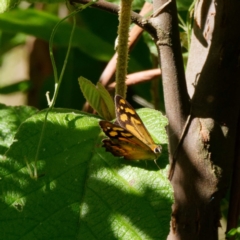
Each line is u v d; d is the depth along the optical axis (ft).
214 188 3.13
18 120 3.40
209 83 3.14
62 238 3.06
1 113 3.41
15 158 3.11
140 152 3.10
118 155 3.11
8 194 3.08
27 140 3.13
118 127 3.09
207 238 3.14
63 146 3.13
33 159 3.11
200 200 3.14
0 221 3.07
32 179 3.10
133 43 3.51
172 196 3.07
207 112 3.14
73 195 3.09
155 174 3.09
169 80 3.14
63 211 3.08
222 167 3.13
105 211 3.07
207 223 3.14
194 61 3.19
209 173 3.13
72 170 3.11
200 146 3.13
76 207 3.08
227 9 3.13
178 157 3.14
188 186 3.14
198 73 3.18
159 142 3.12
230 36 3.13
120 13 3.17
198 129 3.13
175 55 3.14
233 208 3.23
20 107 3.43
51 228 3.07
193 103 3.15
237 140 3.17
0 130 3.37
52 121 3.15
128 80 3.50
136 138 3.08
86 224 3.07
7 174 3.10
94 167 3.11
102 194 3.09
